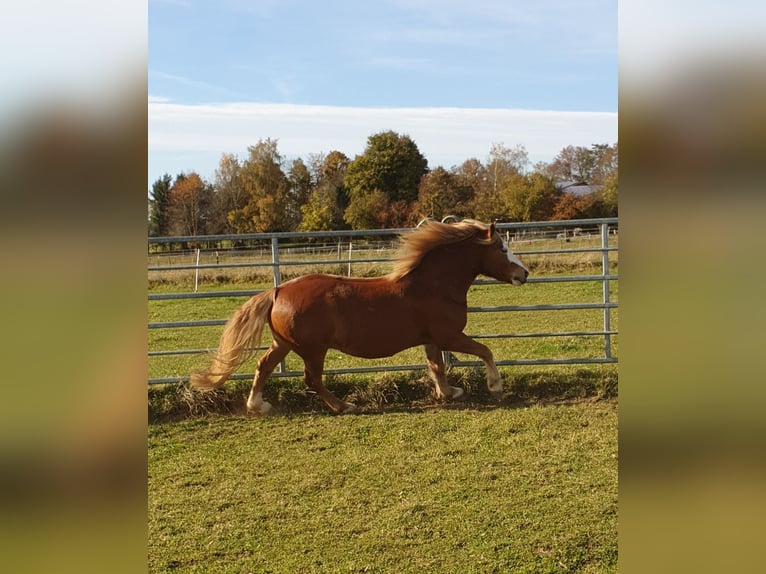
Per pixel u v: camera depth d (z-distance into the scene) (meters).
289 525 3.43
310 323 5.16
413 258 5.30
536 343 7.79
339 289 5.26
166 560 3.10
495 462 4.18
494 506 3.54
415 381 5.75
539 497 3.64
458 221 5.88
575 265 13.95
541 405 5.39
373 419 5.16
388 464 4.21
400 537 3.26
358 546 3.18
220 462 4.37
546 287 12.83
